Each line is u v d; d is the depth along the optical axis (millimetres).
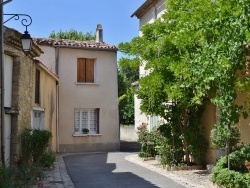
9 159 11125
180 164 12453
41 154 12477
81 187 9680
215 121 12047
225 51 7152
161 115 12773
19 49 11586
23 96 12141
